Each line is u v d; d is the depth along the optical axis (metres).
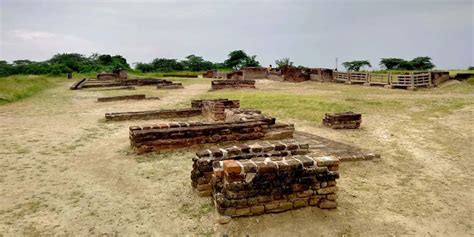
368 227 4.56
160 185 5.89
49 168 6.80
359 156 7.57
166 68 73.88
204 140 8.25
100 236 4.30
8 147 8.34
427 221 4.82
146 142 7.71
